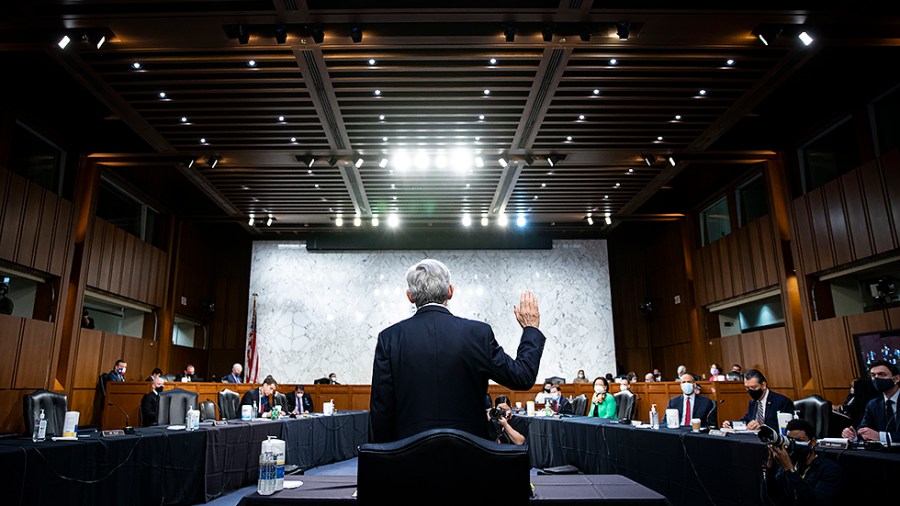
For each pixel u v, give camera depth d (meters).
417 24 6.67
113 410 9.14
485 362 1.68
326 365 14.59
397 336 1.75
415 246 15.16
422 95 8.10
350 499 1.92
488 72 7.66
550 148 9.85
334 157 10.10
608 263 15.48
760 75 7.63
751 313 12.06
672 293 14.37
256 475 6.52
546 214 13.70
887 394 4.26
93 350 10.36
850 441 3.37
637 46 6.97
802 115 9.33
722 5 6.31
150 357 12.38
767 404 5.05
